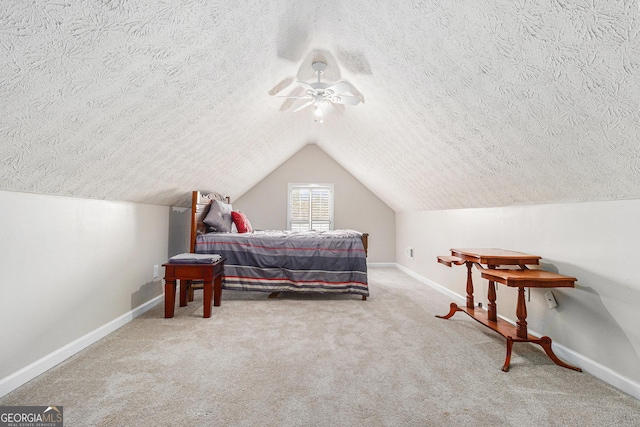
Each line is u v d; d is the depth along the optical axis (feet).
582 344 5.83
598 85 3.82
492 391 4.90
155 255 9.96
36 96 3.67
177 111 6.16
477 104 5.68
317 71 8.51
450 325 8.05
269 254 10.91
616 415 4.32
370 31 5.93
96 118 4.73
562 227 6.39
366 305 10.02
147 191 8.50
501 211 8.50
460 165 8.20
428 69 5.79
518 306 5.97
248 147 11.44
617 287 5.24
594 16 3.22
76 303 6.29
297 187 18.56
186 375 5.32
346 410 4.37
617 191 5.10
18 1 2.76
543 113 4.81
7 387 4.66
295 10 5.73
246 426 4.01
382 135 10.34
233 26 5.02
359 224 18.70
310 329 7.72
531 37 3.89
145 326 7.84
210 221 11.19
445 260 8.55
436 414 4.29
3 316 4.67
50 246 5.60
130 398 4.58
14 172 4.51
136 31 3.82
